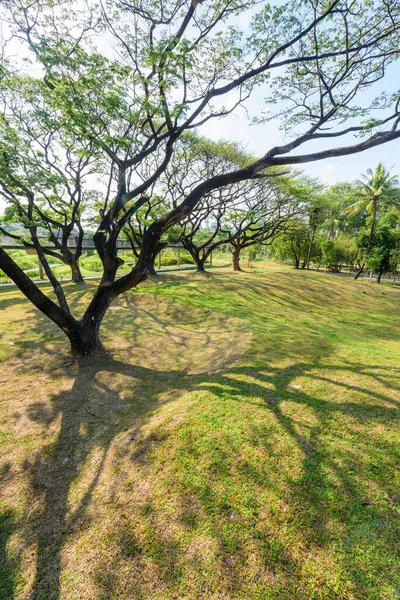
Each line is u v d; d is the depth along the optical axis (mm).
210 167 15188
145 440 3059
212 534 1995
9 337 7227
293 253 31219
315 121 5410
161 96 4656
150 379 5098
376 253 22297
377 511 2023
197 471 2531
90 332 6066
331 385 3799
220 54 5004
